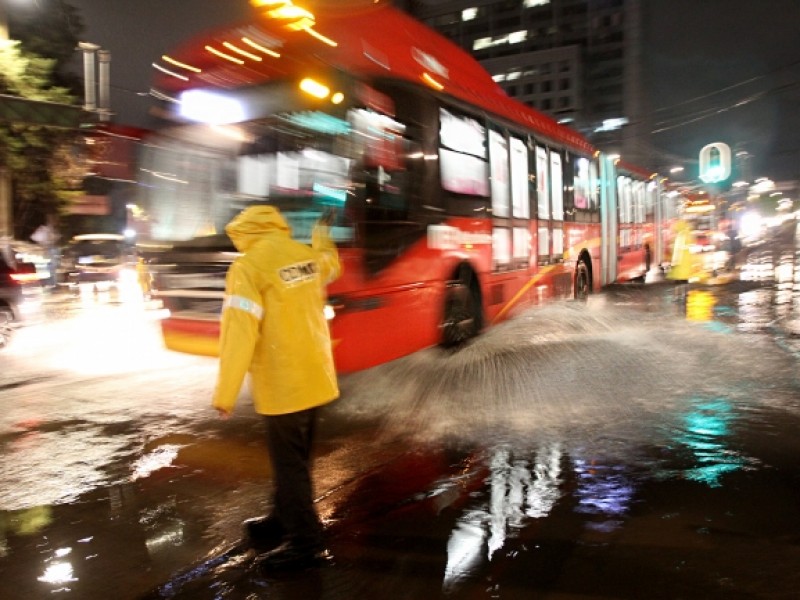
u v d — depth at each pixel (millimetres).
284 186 7078
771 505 4406
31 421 6953
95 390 8312
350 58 6918
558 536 4039
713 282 19812
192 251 7637
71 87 29391
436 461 5383
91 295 24906
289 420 3846
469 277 8977
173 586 3637
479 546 3949
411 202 7641
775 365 8281
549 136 12008
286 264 3807
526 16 123875
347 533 4164
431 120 8062
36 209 28656
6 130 22766
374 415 6664
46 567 3900
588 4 119938
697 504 4434
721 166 36719
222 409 3617
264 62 7203
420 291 7816
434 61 8547
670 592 3414
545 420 6320
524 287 10742
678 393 7133
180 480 5191
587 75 120188
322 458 5527
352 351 6848
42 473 5426
